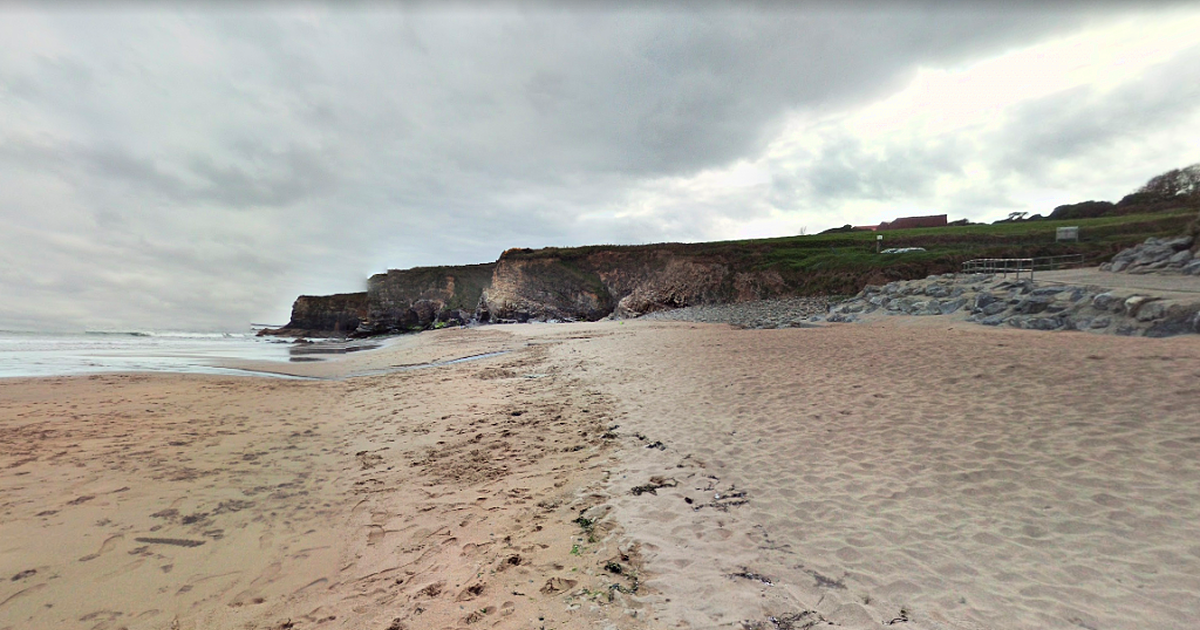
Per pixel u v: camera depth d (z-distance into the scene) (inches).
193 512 176.6
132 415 335.3
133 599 123.0
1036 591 113.7
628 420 287.9
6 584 126.9
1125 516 141.3
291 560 144.9
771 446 221.6
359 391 452.4
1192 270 568.7
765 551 139.2
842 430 232.2
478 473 217.6
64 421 314.0
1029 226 1860.2
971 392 266.7
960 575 122.0
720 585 123.6
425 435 285.0
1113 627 100.3
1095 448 184.2
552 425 293.4
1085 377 266.7
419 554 148.1
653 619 111.4
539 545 150.0
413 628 112.7
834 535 145.3
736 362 435.2
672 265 2016.5
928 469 183.3
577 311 2143.2
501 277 2332.7
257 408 367.9
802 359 415.5
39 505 178.2
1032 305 562.6
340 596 126.8
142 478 209.5
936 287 837.2
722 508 167.6
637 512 168.4
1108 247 1315.2
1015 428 211.0
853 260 1553.9
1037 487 162.7
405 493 196.7
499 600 122.2
